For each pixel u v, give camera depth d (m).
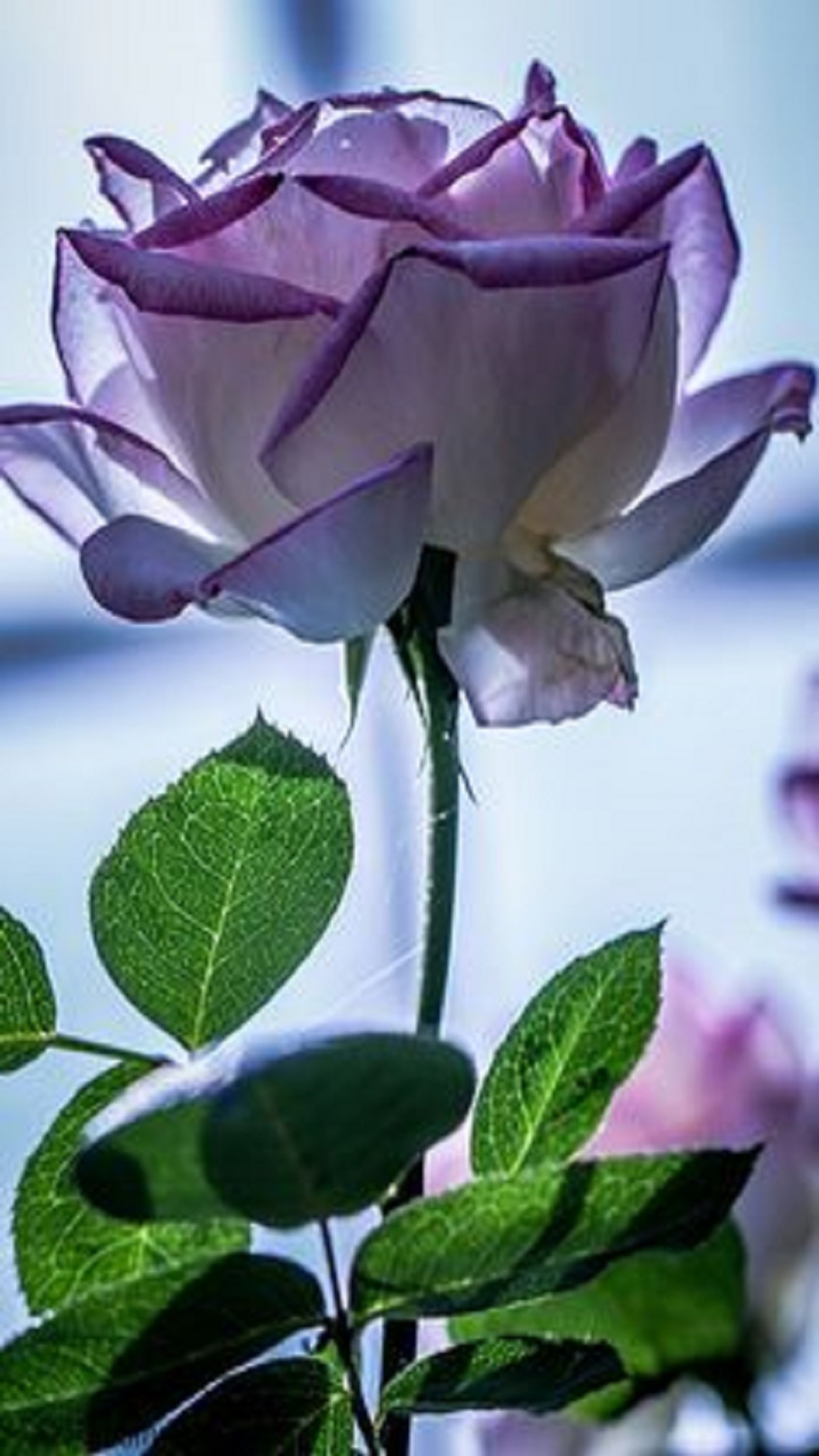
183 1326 0.57
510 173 0.63
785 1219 0.84
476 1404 0.60
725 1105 0.85
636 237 0.63
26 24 2.45
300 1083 0.53
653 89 2.47
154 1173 0.54
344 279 0.62
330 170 0.63
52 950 2.02
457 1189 0.57
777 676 2.49
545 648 0.63
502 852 2.43
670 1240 0.58
